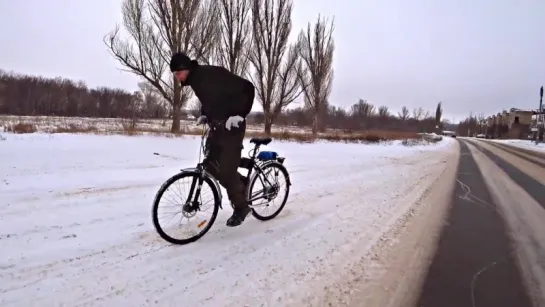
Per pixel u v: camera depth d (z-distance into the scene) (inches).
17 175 228.1
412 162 465.4
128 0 738.2
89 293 96.7
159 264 115.9
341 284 108.4
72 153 333.1
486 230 169.5
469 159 572.7
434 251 139.1
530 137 2714.1
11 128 537.6
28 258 114.7
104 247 126.6
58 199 182.7
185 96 768.3
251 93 142.7
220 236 143.4
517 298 104.5
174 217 137.4
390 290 106.3
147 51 753.6
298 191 233.6
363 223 170.2
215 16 779.4
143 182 236.2
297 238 145.5
